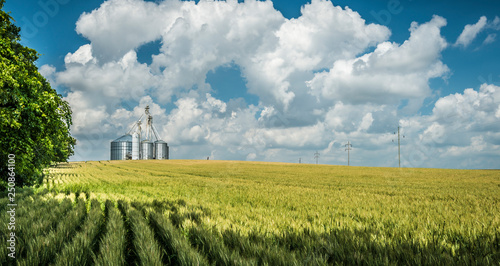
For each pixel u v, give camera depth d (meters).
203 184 26.08
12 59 14.06
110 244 5.20
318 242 5.20
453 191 20.12
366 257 4.31
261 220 8.09
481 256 4.18
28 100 13.00
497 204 12.50
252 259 4.13
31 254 4.70
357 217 8.88
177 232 5.87
